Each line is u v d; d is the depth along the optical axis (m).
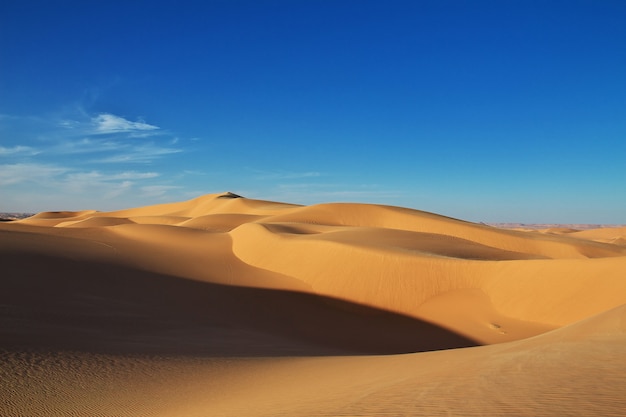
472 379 7.29
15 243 34.81
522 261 27.03
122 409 9.55
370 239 40.91
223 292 29.06
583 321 12.51
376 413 5.89
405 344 22.08
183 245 45.16
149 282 29.25
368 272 29.73
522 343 11.84
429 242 42.09
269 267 36.06
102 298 23.66
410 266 29.25
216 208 125.81
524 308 23.83
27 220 144.50
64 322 17.80
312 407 7.09
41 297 21.47
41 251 32.91
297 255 35.53
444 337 22.80
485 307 25.00
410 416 5.50
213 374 12.37
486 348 12.83
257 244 41.47
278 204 123.12
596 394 5.52
